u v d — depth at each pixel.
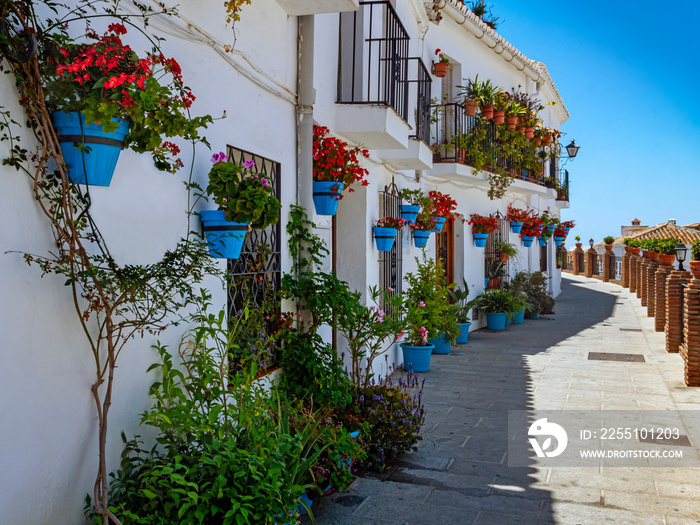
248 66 4.52
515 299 13.83
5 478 2.46
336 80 6.36
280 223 5.16
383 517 3.94
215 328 4.02
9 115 2.45
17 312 2.52
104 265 3.00
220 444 3.11
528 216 16.08
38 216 2.62
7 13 2.35
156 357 3.47
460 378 8.23
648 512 4.03
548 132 14.30
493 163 11.89
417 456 5.12
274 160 5.03
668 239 16.25
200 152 3.90
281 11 5.09
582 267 35.44
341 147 5.68
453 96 11.77
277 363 4.99
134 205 3.27
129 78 2.51
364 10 7.05
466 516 3.97
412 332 8.68
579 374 8.47
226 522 2.78
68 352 2.79
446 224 12.04
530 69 14.44
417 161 8.29
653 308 15.12
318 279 5.39
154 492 2.84
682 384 7.80
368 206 7.61
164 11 3.36
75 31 2.82
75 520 2.83
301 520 3.89
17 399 2.52
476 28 11.53
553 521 3.89
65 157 2.64
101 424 2.84
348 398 4.88
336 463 4.17
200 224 3.88
